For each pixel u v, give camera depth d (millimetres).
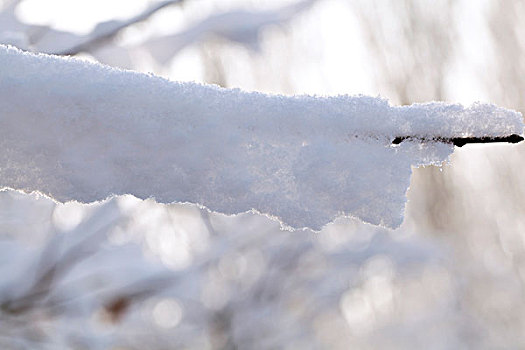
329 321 5137
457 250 5984
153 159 873
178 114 884
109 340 3475
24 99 841
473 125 930
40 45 2152
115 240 4043
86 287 3506
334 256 4949
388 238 5148
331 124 918
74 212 3584
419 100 6258
